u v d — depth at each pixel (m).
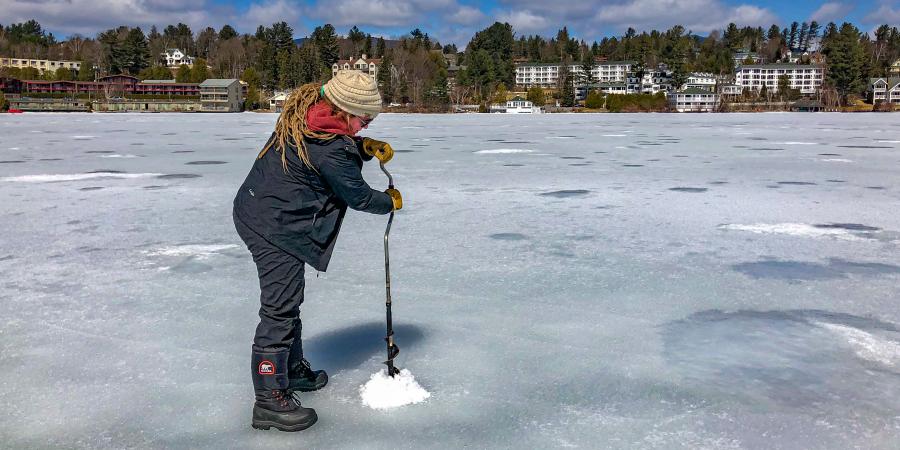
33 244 4.69
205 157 11.71
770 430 2.10
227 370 2.56
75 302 3.37
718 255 4.34
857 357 2.68
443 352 2.73
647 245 4.63
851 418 2.18
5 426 2.14
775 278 3.81
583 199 6.72
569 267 4.05
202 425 2.15
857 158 11.20
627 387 2.41
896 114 51.25
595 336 2.91
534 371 2.55
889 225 5.32
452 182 8.11
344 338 2.89
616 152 12.66
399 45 166.00
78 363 2.62
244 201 2.19
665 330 2.98
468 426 2.13
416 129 23.84
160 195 7.04
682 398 2.32
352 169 2.13
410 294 3.52
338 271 3.97
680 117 42.84
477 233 5.05
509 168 9.73
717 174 8.89
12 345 2.80
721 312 3.23
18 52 161.25
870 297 3.46
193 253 4.41
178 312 3.22
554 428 2.11
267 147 2.18
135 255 4.35
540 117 44.97
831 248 4.53
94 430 2.12
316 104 2.11
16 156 11.85
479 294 3.51
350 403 2.30
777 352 2.73
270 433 2.11
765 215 5.78
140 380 2.48
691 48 175.62
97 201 6.63
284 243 2.13
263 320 2.16
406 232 5.09
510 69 151.00
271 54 129.38
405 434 2.09
